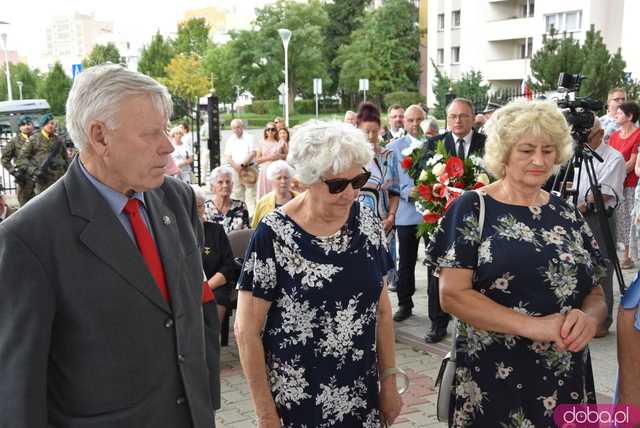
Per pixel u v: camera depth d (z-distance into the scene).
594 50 17.94
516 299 2.24
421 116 6.73
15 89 62.62
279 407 2.20
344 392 2.20
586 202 5.06
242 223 5.84
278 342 2.19
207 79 53.50
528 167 2.25
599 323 2.23
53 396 1.76
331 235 2.19
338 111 64.94
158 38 59.50
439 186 3.85
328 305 2.16
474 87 31.23
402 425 3.77
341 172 2.08
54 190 1.80
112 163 1.79
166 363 1.88
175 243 2.00
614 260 4.91
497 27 42.25
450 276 2.29
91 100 1.75
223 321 5.24
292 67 62.59
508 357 2.28
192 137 15.34
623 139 7.43
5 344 1.65
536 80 19.44
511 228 2.26
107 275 1.78
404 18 58.19
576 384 2.30
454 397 2.46
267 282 2.17
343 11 68.81
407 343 5.21
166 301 1.90
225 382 4.56
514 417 2.28
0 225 1.70
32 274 1.67
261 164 10.62
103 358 1.76
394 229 6.07
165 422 1.88
